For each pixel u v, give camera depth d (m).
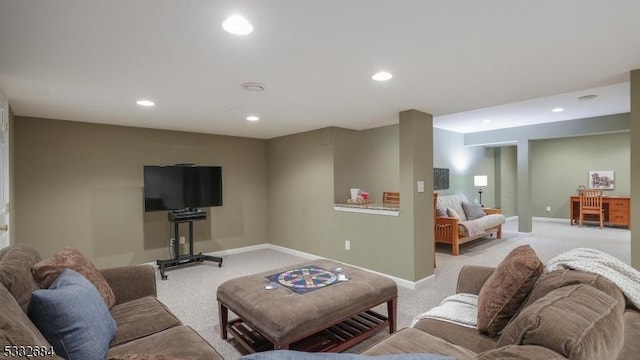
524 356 0.85
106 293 2.11
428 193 3.94
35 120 3.98
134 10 1.52
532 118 5.80
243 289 2.44
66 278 1.78
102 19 1.60
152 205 4.48
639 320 1.26
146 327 1.89
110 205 4.48
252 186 5.89
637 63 2.29
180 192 4.70
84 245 4.29
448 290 3.70
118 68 2.28
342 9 1.55
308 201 5.20
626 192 7.60
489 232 6.37
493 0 1.49
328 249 4.86
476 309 1.97
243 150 5.79
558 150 8.55
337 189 4.84
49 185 4.06
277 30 1.75
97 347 1.54
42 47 1.91
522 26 1.74
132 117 4.00
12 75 2.38
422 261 3.86
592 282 1.37
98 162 4.40
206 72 2.39
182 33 1.77
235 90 2.86
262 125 4.67
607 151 7.85
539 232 7.10
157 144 4.88
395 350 1.58
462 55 2.12
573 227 7.67
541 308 1.02
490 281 1.80
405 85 2.77
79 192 4.27
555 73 2.49
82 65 2.21
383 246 4.07
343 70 2.38
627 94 4.06
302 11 1.56
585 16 1.63
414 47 2.00
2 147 2.68
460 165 7.59
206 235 5.36
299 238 5.39
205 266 4.80
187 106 3.45
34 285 1.79
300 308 2.11
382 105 3.49
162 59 2.13
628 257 4.94
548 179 8.72
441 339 1.68
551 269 1.70
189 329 1.85
